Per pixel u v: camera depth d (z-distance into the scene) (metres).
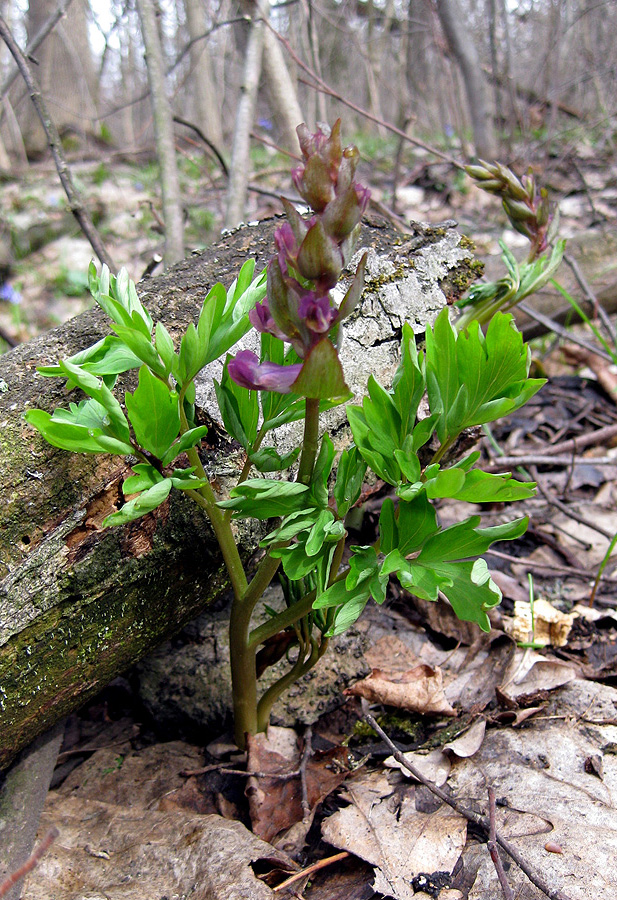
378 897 0.20
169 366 0.18
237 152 0.50
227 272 0.27
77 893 0.20
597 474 0.47
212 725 0.27
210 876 0.20
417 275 0.28
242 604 0.22
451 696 0.29
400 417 0.19
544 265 0.34
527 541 0.40
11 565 0.20
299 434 0.25
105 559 0.21
